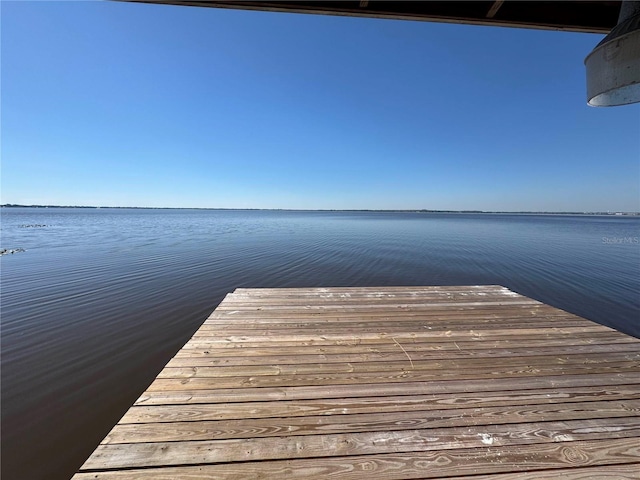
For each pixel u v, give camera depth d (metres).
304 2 1.24
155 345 3.93
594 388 1.83
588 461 1.29
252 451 1.33
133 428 1.46
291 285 6.89
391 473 1.23
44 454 2.19
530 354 2.29
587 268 8.88
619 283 7.27
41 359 3.56
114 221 34.19
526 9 1.33
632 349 2.37
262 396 1.74
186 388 1.81
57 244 13.30
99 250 11.68
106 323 4.63
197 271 8.20
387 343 2.48
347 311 3.31
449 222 39.75
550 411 1.61
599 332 2.71
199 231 21.33
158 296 5.99
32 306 5.38
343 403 1.68
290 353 2.29
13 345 3.90
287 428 1.47
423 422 1.52
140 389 2.99
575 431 1.46
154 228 23.75
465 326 2.87
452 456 1.31
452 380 1.92
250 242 14.80
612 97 1.09
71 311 5.12
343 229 24.78
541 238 17.80
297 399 1.71
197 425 1.49
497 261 10.00
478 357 2.24
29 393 2.91
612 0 1.33
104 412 2.65
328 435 1.43
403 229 25.27
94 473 1.21
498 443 1.38
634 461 1.29
